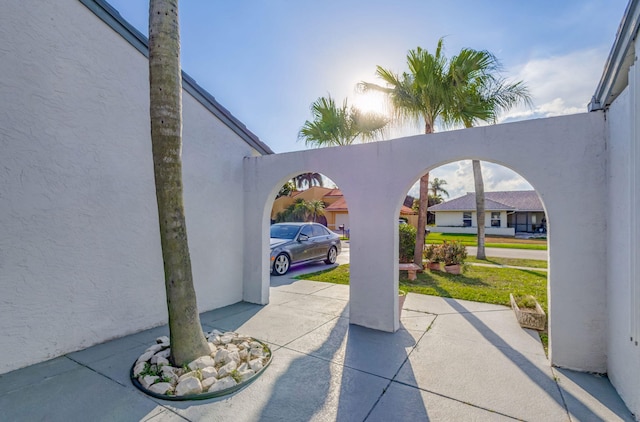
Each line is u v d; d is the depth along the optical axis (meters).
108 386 2.99
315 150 5.25
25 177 3.32
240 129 6.04
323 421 2.51
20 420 2.48
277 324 4.80
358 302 4.77
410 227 10.28
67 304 3.68
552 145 3.46
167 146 3.18
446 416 2.56
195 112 5.22
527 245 18.61
